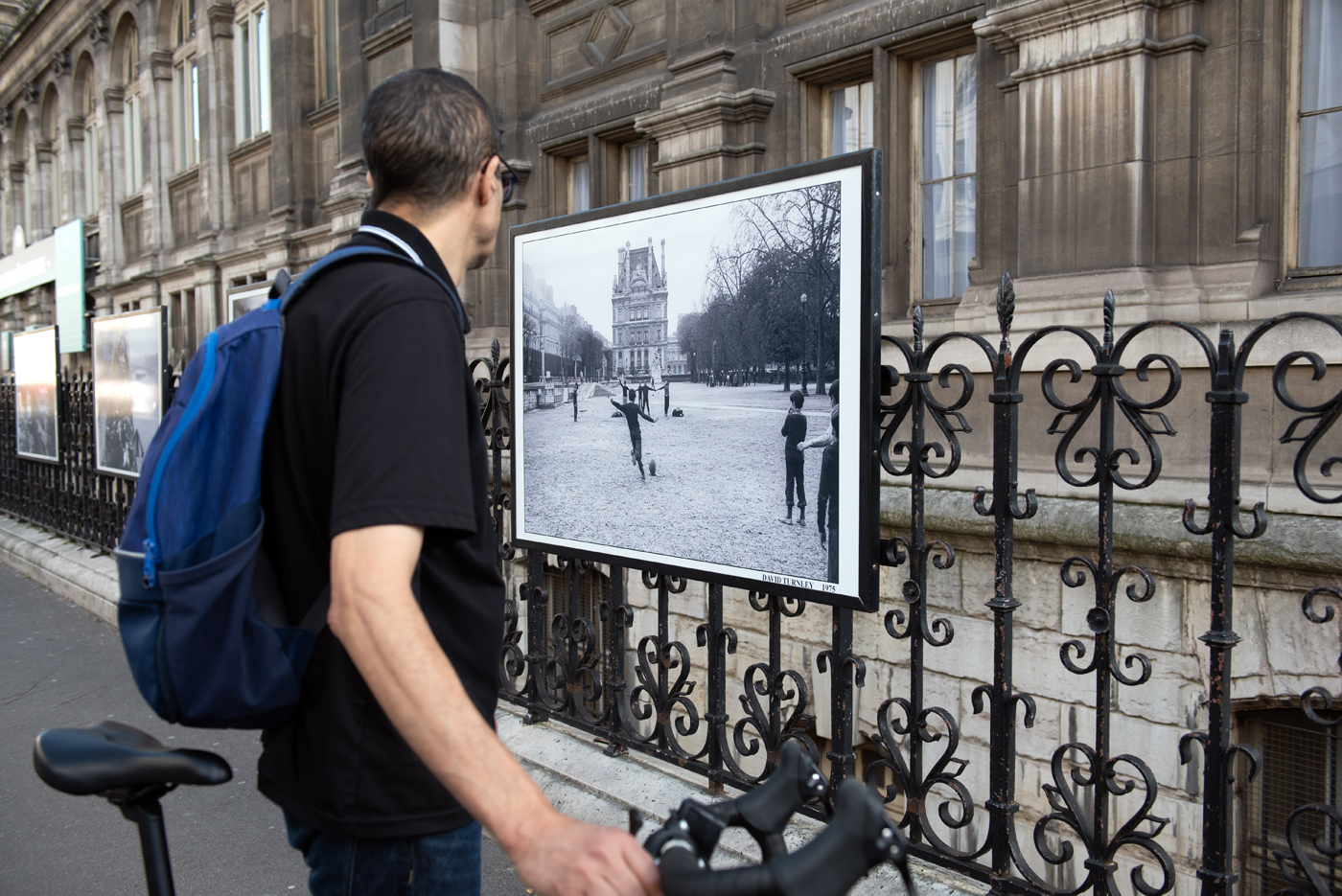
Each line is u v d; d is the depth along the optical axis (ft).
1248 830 12.48
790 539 8.98
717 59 20.43
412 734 3.70
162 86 54.95
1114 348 7.53
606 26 24.21
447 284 4.77
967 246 17.74
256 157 44.19
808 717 17.02
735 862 10.13
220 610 4.19
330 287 4.45
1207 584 12.17
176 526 4.18
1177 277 13.58
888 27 17.70
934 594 15.26
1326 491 11.21
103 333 27.40
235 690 4.30
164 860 4.96
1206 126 13.50
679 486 10.09
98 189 69.10
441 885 4.70
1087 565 7.80
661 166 21.45
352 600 3.76
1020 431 14.79
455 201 4.86
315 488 4.40
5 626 24.71
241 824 12.82
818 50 18.95
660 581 11.12
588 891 3.33
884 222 18.44
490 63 27.30
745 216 9.14
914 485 8.45
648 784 11.63
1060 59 14.46
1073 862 13.50
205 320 48.47
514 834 3.61
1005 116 15.78
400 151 4.71
